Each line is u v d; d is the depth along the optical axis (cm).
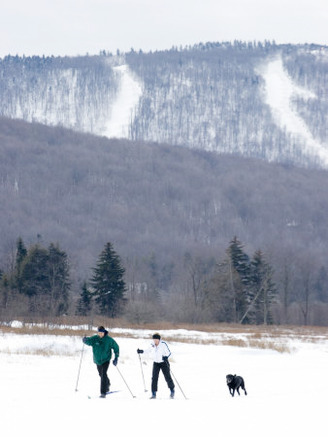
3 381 7031
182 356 12125
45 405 5384
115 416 4903
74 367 8925
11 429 4297
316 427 4631
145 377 8381
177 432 4312
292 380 8681
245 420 4878
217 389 7506
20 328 17162
